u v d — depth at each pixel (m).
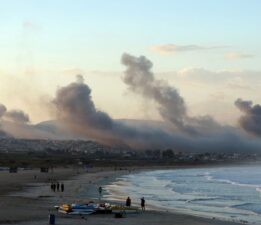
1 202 67.00
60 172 196.25
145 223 50.53
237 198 101.69
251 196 107.38
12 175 159.75
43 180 135.62
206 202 90.25
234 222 58.06
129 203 67.62
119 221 50.81
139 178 182.62
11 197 77.81
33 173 176.62
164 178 189.50
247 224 56.81
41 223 46.03
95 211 56.53
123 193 105.38
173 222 52.78
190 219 56.69
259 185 148.38
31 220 48.25
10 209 57.88
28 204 64.94
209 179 186.50
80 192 98.06
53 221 45.47
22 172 183.38
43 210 57.38
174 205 81.81
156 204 81.94
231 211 75.62
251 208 81.12
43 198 77.56
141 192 110.94
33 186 109.31
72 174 184.00
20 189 99.06
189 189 126.88
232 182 166.00
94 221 49.59
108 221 50.28
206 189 128.25
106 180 157.50
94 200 79.00
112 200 82.38
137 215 57.59
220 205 85.31
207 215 67.56
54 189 97.44
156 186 135.75
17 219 48.84
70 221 48.69
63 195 86.94
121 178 176.62
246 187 138.00
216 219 60.81
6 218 49.44
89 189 109.12
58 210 57.28
